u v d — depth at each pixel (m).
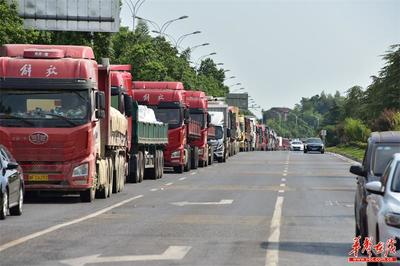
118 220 33.44
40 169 40.97
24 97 41.19
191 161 82.25
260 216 35.62
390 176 21.83
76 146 41.06
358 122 188.25
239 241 27.00
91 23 83.62
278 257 23.50
